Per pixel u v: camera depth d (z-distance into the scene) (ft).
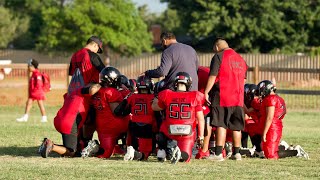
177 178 74.90
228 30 474.90
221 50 97.86
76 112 95.91
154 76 96.78
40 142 119.65
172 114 91.30
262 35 475.31
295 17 483.10
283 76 336.49
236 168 85.25
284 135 139.95
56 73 246.68
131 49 476.13
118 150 100.68
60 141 122.42
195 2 500.33
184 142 91.66
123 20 476.54
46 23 516.32
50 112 206.08
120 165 86.63
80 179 73.72
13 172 78.54
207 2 485.15
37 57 524.11
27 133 136.56
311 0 488.85
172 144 92.12
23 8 632.38
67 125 95.45
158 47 569.64
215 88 96.53
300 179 75.41
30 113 202.18
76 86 100.94
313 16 479.00
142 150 95.81
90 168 82.84
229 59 96.27
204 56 429.79
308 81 311.88
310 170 84.02
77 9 476.13
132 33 484.74
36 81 171.12
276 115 100.32
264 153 100.12
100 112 97.25
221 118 95.86
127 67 473.67
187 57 97.50
